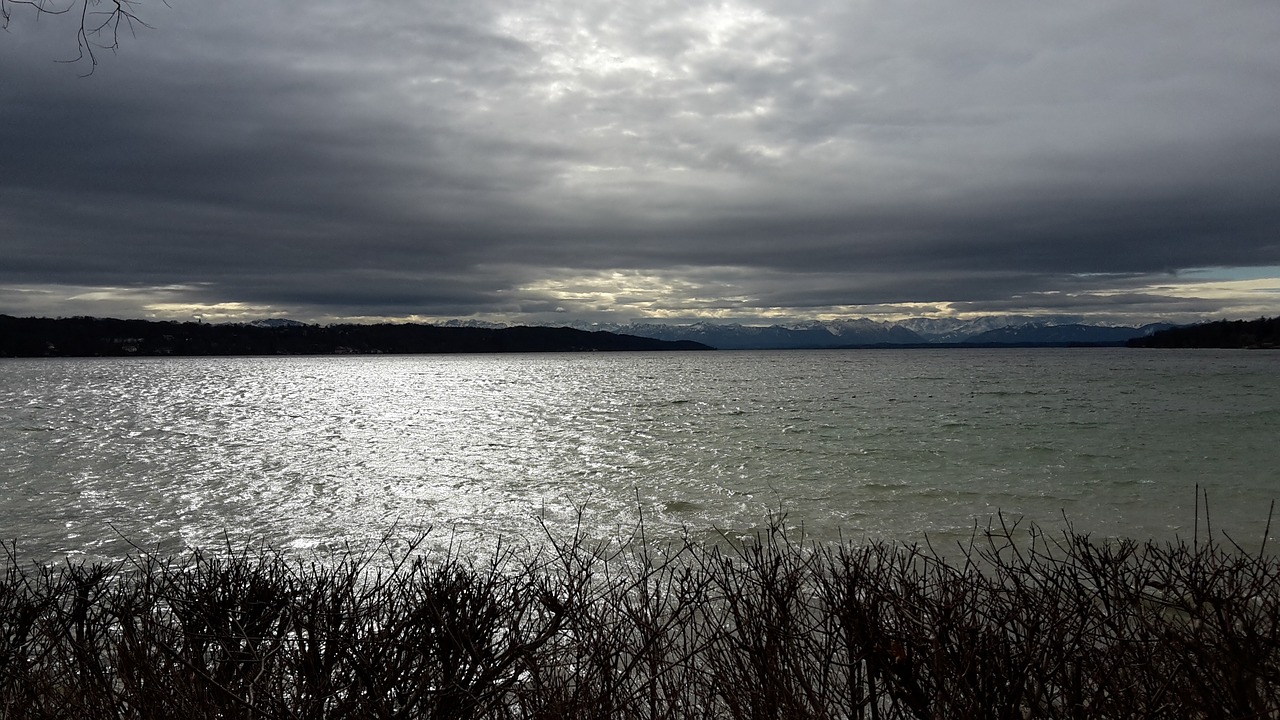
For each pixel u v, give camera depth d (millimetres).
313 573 3873
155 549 12297
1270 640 2500
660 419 38719
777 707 2834
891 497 16062
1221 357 168250
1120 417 35281
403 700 2744
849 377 91375
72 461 24656
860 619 2834
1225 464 20516
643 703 3057
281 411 49406
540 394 66750
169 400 61219
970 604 2932
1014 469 19969
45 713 2963
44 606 3773
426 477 20859
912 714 2746
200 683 2818
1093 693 2625
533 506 16172
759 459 22734
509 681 2875
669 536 12375
